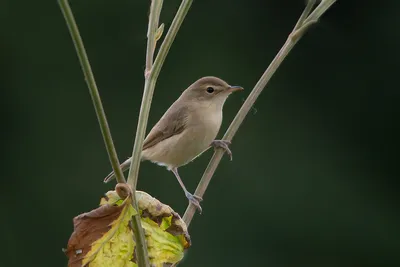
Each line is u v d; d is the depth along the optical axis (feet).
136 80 46.32
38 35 46.88
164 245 14.25
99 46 46.47
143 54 46.50
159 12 14.12
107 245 12.91
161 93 47.42
